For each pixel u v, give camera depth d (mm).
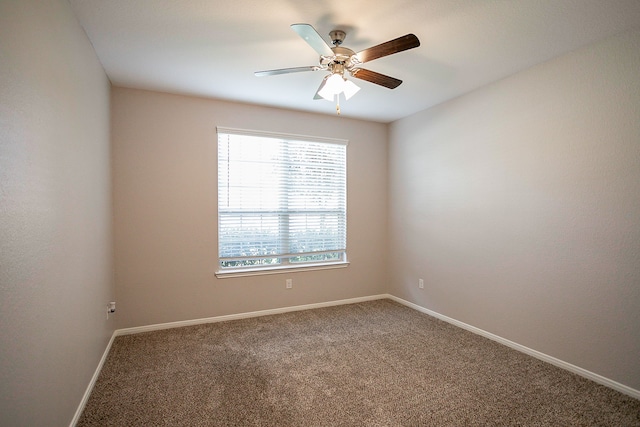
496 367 2416
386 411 1882
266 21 1967
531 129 2604
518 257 2711
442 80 2879
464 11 1860
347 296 4152
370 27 2043
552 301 2465
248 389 2109
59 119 1573
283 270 3740
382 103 3527
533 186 2592
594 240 2211
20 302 1159
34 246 1279
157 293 3176
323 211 4043
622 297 2072
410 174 3979
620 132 2074
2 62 1046
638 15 1877
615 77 2096
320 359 2547
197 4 1790
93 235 2215
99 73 2453
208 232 3375
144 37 2139
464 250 3230
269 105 3596
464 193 3227
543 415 1849
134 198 3080
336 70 2104
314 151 3973
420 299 3820
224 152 3475
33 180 1278
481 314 3049
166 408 1900
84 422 1771
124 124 3031
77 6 1781
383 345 2816
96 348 2260
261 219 3672
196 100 3316
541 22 1964
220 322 3400
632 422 1790
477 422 1788
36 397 1279
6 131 1072
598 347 2193
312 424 1766
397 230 4215
